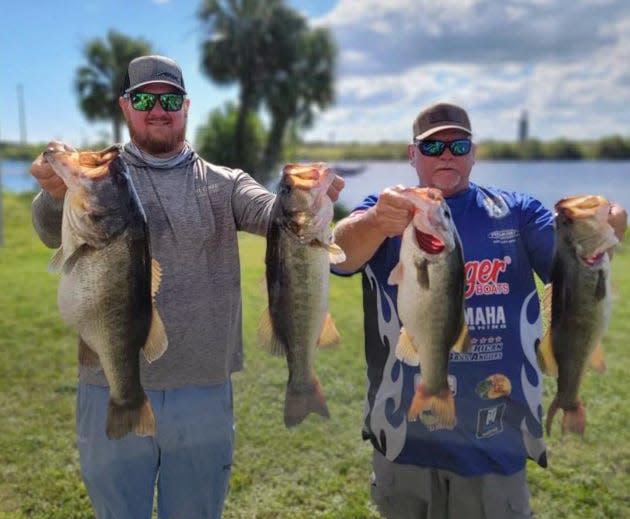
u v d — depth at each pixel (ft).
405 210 8.57
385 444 10.27
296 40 92.32
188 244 9.80
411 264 8.72
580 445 15.67
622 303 28.04
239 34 90.27
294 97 91.76
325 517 13.25
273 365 20.90
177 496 10.25
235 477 14.58
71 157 8.46
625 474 14.48
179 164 10.10
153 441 9.98
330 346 9.29
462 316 8.91
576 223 8.98
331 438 16.35
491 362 9.90
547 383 18.79
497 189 10.71
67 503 13.70
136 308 8.73
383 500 10.53
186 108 10.19
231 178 10.34
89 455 9.92
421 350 8.89
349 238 9.56
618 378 19.61
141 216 8.80
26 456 15.49
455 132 10.28
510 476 10.01
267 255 8.94
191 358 9.84
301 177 8.60
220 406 10.16
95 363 9.04
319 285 8.72
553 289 9.33
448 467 9.98
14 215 65.26
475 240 10.09
